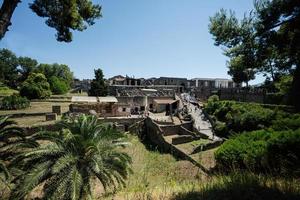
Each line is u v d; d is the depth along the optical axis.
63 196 12.83
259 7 26.22
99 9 22.20
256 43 27.38
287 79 40.56
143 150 21.61
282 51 27.08
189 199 5.50
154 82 91.62
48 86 73.94
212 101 52.16
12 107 50.62
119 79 90.88
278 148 11.69
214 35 28.89
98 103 50.97
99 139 15.46
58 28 21.33
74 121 16.06
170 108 61.53
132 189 7.58
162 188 6.79
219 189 5.60
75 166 13.61
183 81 101.38
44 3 19.98
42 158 13.82
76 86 133.50
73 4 19.94
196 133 39.78
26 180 12.89
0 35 15.88
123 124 43.97
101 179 14.12
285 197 4.76
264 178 5.82
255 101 50.16
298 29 23.53
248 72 60.38
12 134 16.83
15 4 16.41
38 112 44.41
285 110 29.33
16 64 119.81
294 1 22.98
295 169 8.52
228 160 14.41
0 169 14.53
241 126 32.59
